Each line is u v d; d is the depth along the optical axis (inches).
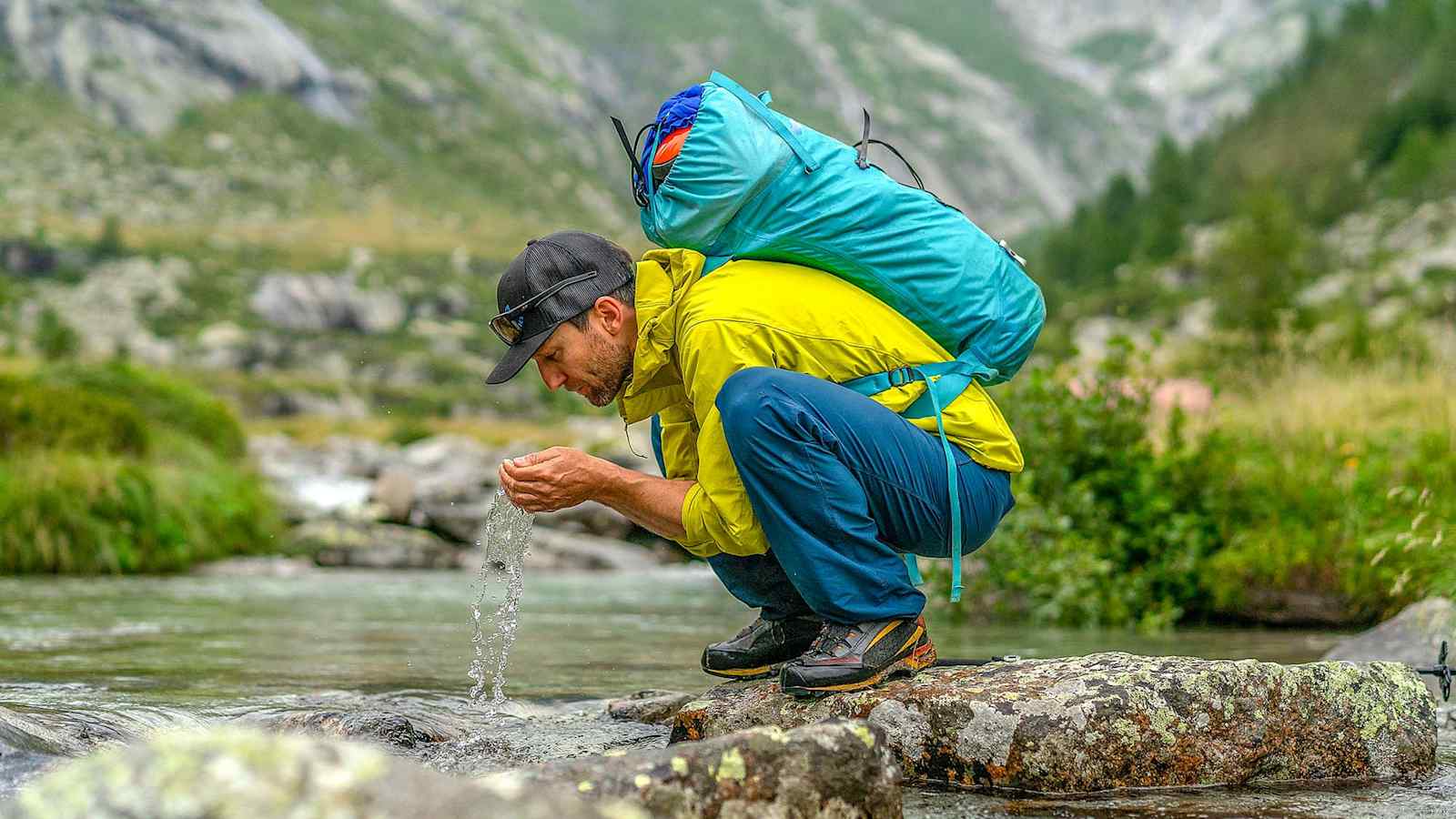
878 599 91.8
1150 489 248.2
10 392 399.5
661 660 166.6
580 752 93.8
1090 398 263.6
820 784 65.4
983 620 245.6
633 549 464.4
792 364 92.3
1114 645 190.4
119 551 365.7
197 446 469.7
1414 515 212.2
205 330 3959.2
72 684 129.6
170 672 143.1
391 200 6392.7
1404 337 476.4
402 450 1000.9
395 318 4660.4
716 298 92.3
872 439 90.4
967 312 94.9
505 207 6929.1
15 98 5984.3
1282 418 330.0
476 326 4781.0
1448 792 86.7
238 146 6343.5
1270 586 229.6
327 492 548.7
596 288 97.0
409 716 107.7
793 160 92.8
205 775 40.8
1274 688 91.5
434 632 204.8
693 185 91.7
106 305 4028.1
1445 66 3105.3
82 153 5703.7
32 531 355.3
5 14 6432.1
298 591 305.6
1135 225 3816.4
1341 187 2915.8
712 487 93.7
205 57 6796.3
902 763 89.3
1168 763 87.4
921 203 95.3
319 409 2982.3
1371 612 221.6
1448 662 141.1
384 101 7549.2
